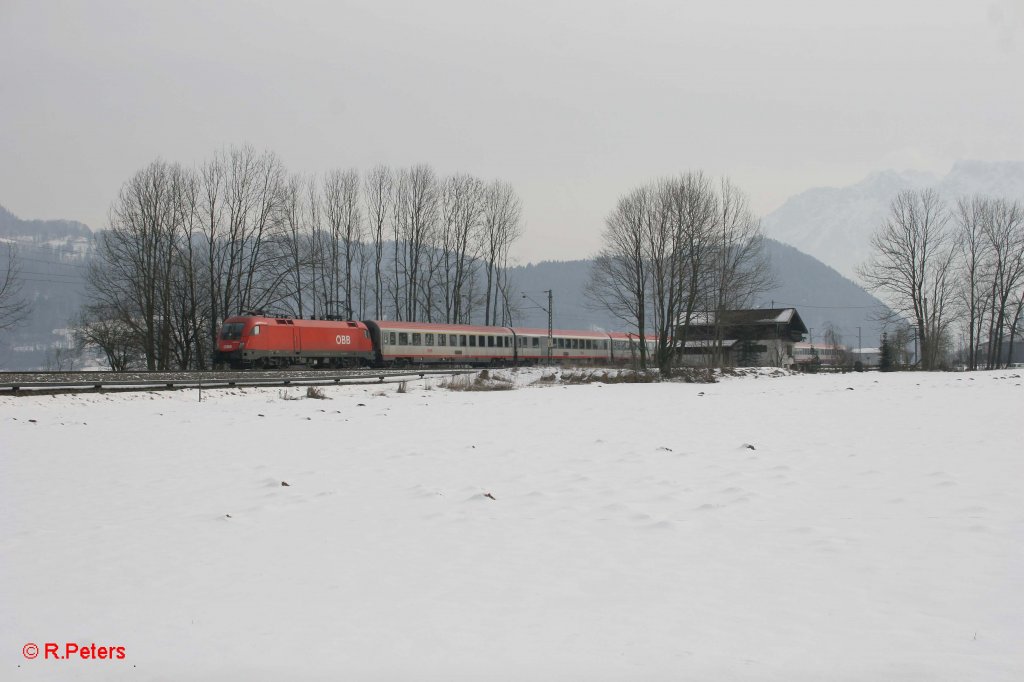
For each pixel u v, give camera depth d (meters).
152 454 16.05
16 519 10.10
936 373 59.81
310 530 9.24
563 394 35.06
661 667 5.03
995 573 6.86
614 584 6.89
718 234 55.56
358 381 41.25
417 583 7.07
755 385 42.88
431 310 74.81
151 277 53.75
